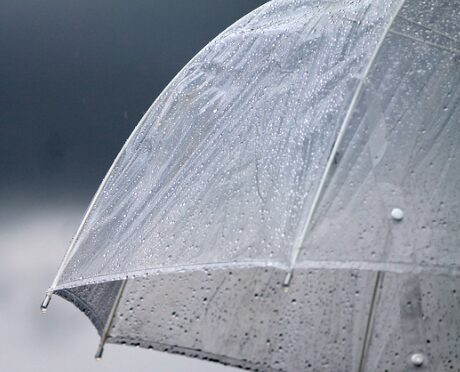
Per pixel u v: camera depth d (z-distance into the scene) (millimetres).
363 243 7344
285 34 9383
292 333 9352
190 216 8633
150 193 9367
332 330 9297
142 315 9414
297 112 8375
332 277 9477
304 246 7270
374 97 7922
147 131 10164
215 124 9242
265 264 7484
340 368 9156
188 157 9227
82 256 9547
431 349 8758
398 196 7586
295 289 9492
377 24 8523
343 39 8656
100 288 9805
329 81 8352
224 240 8109
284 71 8969
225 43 10141
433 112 8031
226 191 8430
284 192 7801
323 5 9391
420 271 7406
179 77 10391
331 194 7457
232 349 9289
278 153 8203
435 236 7555
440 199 7688
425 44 8328
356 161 7617
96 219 9789
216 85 9727
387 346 9023
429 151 7844
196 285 9492
